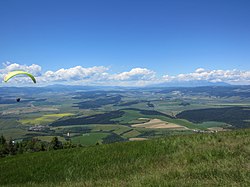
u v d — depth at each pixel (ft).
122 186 40.24
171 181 36.78
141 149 68.39
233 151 52.47
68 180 58.54
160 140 73.41
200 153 55.57
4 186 60.03
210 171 40.06
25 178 64.59
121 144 75.82
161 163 57.16
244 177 33.76
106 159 65.72
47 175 64.34
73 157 70.79
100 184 45.52
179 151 62.23
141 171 54.44
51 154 78.07
